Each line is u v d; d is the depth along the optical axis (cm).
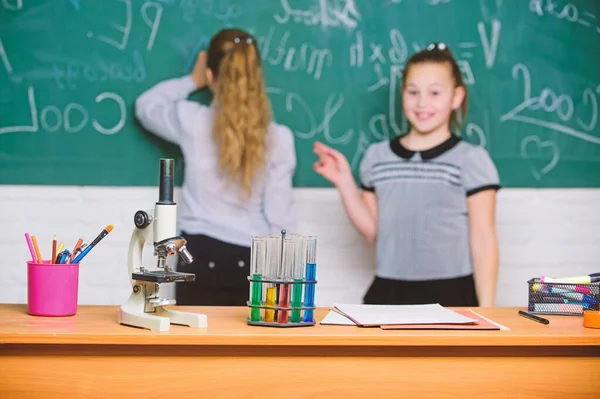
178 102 342
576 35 361
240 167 339
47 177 342
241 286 338
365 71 353
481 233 346
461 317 196
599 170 363
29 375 171
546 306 213
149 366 173
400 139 351
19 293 340
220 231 338
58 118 343
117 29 345
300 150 349
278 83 348
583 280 215
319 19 351
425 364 179
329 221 350
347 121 351
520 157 359
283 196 344
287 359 176
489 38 358
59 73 343
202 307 217
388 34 354
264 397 175
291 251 187
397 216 347
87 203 343
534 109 360
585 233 362
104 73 344
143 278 182
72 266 196
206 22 346
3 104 341
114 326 181
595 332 186
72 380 171
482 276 345
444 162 346
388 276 346
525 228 358
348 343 174
